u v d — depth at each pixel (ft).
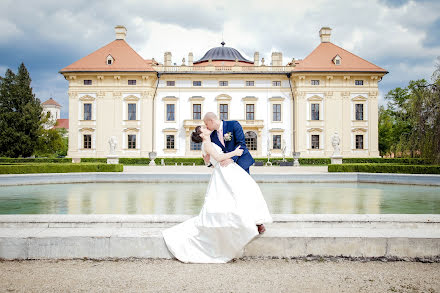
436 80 67.92
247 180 13.23
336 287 10.64
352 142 130.41
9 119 117.80
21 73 123.54
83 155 130.62
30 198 34.91
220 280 11.19
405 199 34.09
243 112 133.69
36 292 10.24
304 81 130.31
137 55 135.13
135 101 130.82
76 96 130.82
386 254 13.53
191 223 14.02
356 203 31.14
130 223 15.99
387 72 128.16
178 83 134.10
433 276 11.73
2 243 13.60
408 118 70.33
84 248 13.65
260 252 13.66
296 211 26.61
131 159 126.52
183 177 54.75
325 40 140.77
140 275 11.70
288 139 133.08
